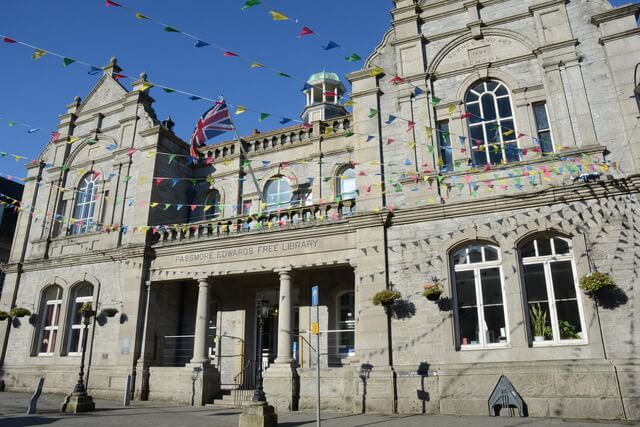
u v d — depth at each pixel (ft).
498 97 50.31
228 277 57.47
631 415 36.42
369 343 45.57
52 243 69.72
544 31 49.06
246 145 69.15
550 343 40.98
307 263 51.31
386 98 53.78
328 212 53.06
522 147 47.21
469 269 45.34
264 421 34.71
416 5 55.01
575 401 38.09
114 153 68.90
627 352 37.91
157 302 60.03
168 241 59.47
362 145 52.70
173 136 68.54
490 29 51.65
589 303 39.88
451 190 48.06
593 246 41.16
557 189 43.32
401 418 39.47
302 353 55.31
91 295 64.44
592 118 44.73
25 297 68.08
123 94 72.74
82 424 37.11
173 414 43.50
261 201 61.31
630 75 44.32
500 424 35.06
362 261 48.14
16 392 62.54
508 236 44.04
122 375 56.13
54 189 72.64
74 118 75.77
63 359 61.93
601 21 46.80
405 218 48.06
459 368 42.04
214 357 60.18
